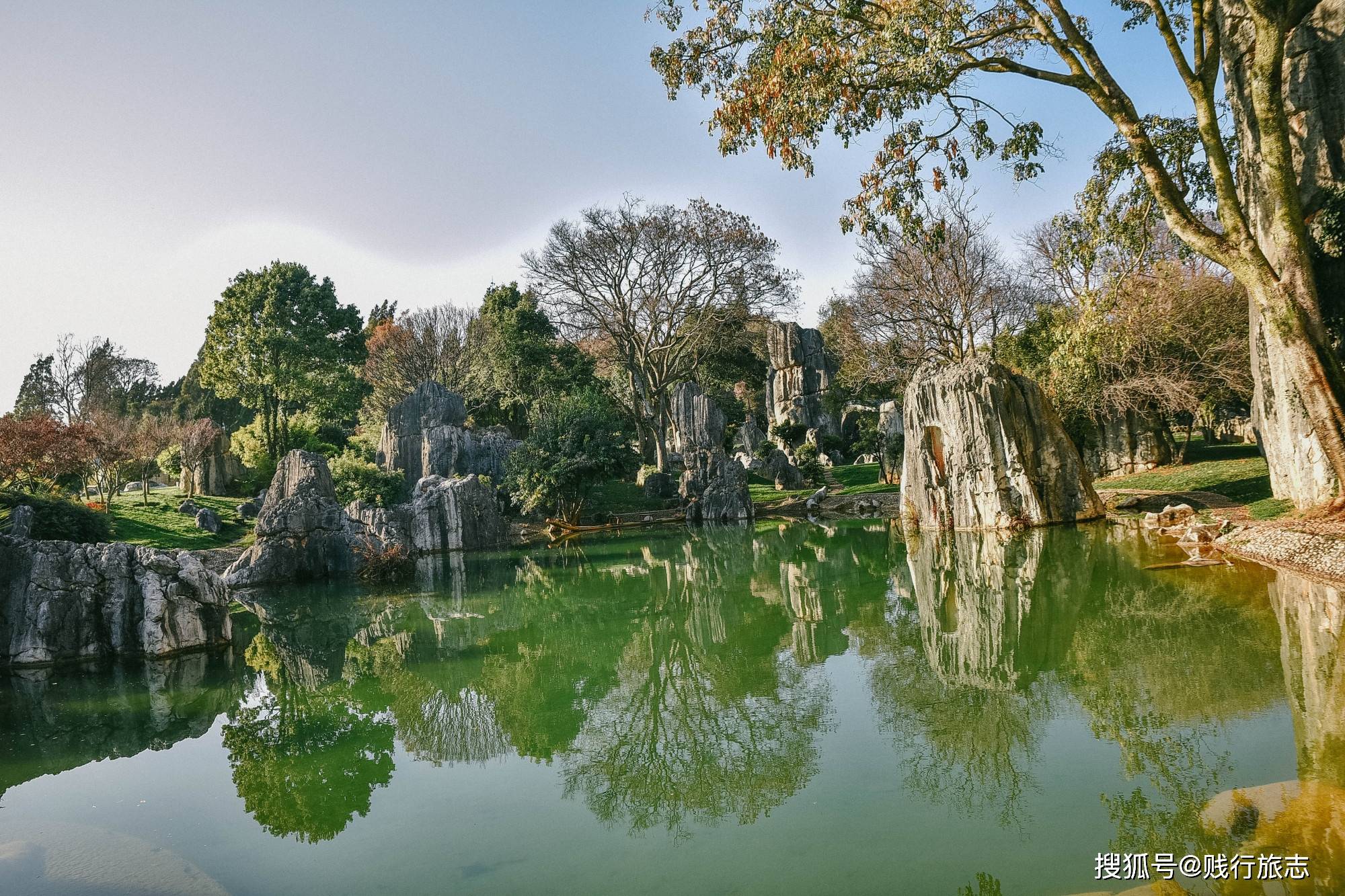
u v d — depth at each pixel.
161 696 12.98
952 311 39.50
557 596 20.88
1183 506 22.73
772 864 6.01
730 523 39.56
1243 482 26.39
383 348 68.75
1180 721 8.06
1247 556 16.38
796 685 11.13
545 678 12.87
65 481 34.88
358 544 27.58
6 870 6.67
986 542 23.34
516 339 52.56
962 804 6.79
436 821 7.46
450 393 46.03
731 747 8.88
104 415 46.69
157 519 34.66
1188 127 20.19
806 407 66.00
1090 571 17.00
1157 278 31.23
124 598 16.14
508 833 7.08
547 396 49.19
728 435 64.12
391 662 14.61
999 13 18.55
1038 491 25.53
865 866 5.84
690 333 50.09
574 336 50.12
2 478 30.06
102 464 36.59
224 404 68.75
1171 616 12.46
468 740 9.96
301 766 9.25
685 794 7.73
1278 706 8.11
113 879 6.40
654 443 53.78
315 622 19.50
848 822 6.65
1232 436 46.75
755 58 17.77
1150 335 32.34
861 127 18.00
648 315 50.19
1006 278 42.19
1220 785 6.49
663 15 18.89
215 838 7.25
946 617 14.38
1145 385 32.34
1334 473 16.86
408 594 23.03
